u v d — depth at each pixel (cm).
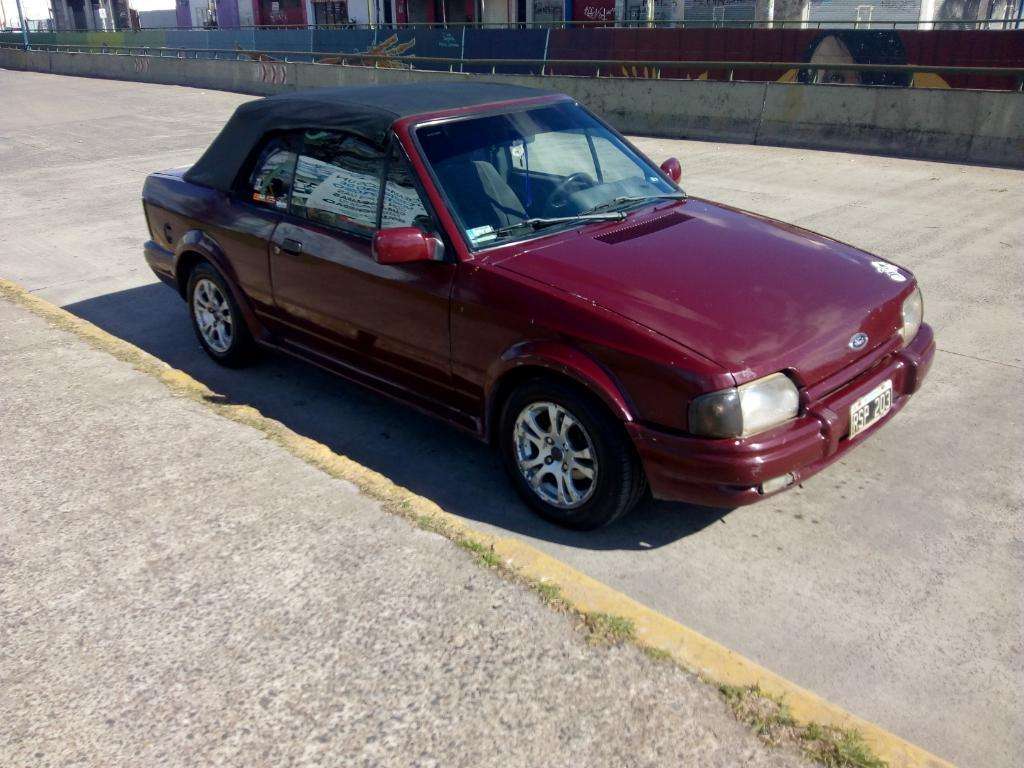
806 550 362
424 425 483
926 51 1750
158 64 2983
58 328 600
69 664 287
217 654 289
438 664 280
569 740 250
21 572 335
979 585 337
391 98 456
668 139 1523
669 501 396
